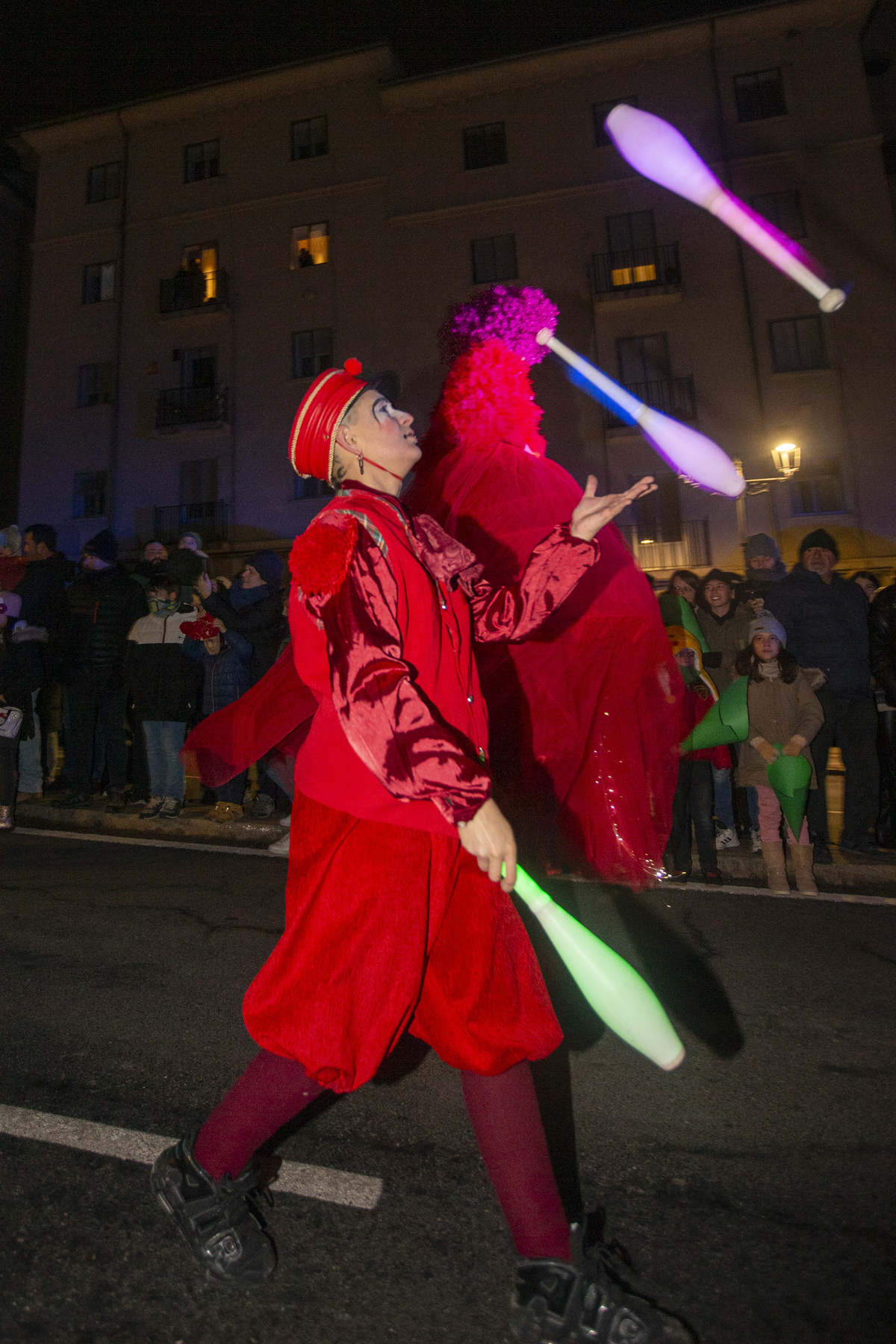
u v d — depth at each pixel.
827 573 5.40
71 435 22.95
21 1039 2.65
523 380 2.33
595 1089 2.38
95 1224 1.76
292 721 2.29
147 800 6.85
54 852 5.33
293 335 21.75
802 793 4.35
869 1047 2.59
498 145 20.86
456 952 1.49
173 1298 1.56
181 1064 2.48
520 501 2.34
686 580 6.70
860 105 19.19
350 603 1.37
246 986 3.07
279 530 21.53
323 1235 1.74
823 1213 1.81
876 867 4.88
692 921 3.89
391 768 1.30
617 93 20.25
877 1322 1.48
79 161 23.83
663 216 19.88
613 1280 1.55
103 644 6.68
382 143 21.48
